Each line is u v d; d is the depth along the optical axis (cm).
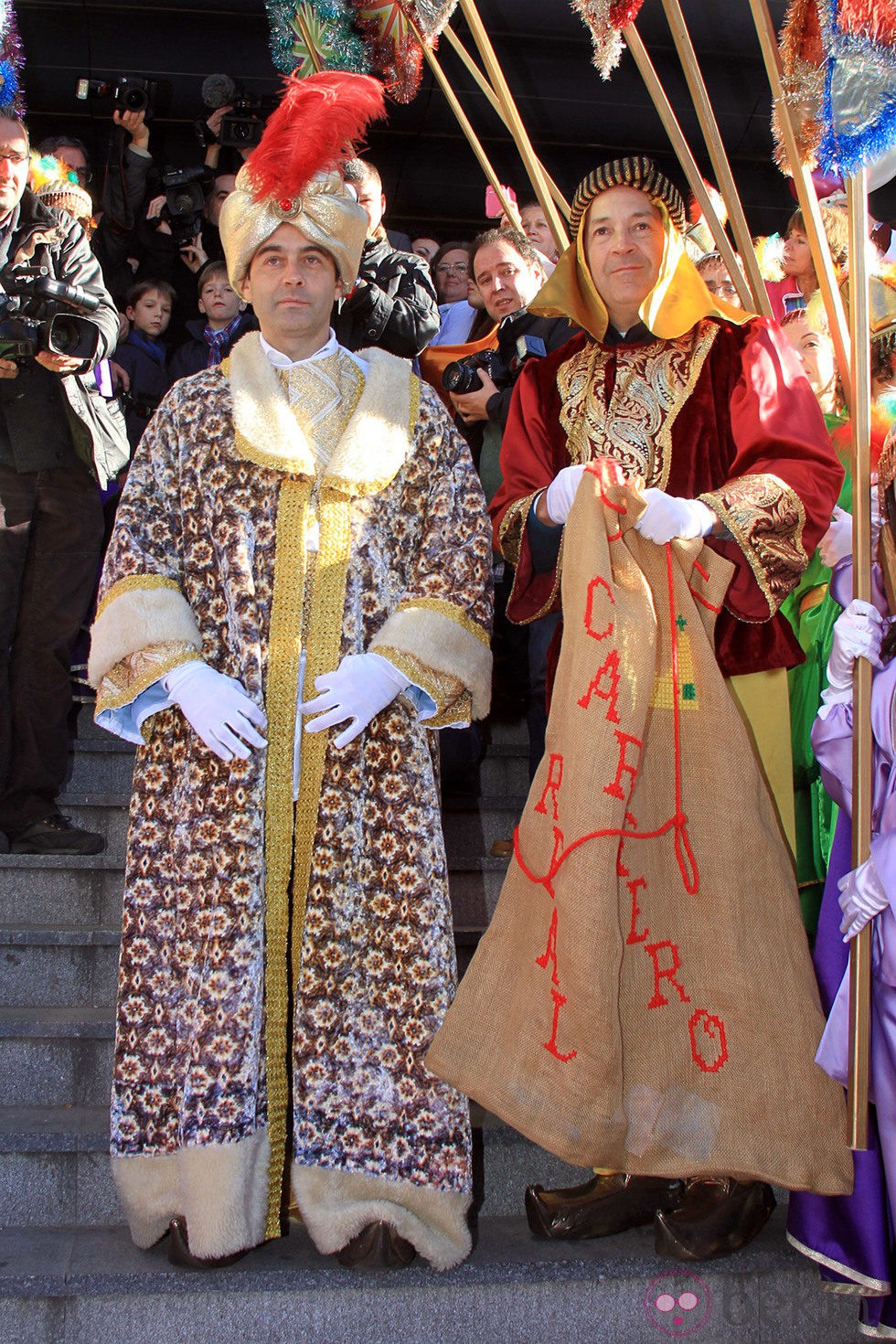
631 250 257
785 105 262
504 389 345
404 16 314
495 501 272
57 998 301
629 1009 230
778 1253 239
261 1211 227
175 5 631
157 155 668
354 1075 232
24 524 338
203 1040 226
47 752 338
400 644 238
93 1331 224
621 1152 221
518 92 659
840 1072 224
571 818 223
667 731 238
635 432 262
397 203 706
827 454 252
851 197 234
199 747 238
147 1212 233
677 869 234
